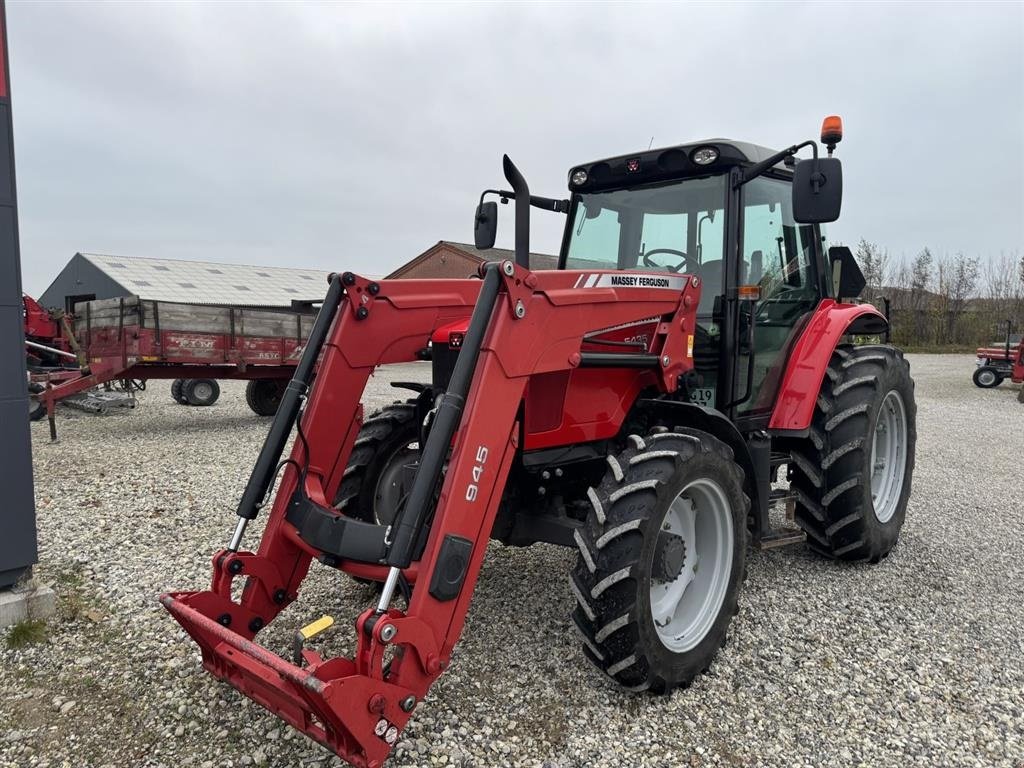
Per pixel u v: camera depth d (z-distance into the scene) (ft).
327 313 9.67
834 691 9.41
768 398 13.34
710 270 12.35
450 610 7.50
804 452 13.73
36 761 7.74
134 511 17.07
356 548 8.28
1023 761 8.04
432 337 10.07
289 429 9.19
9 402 10.86
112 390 44.93
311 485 9.49
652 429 10.14
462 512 7.62
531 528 10.30
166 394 47.03
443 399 7.75
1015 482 22.25
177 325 29.40
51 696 8.98
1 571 10.93
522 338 8.29
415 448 12.00
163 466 22.40
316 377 9.66
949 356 86.94
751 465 10.91
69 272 118.42
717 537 10.00
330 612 11.37
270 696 7.57
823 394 13.70
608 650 8.60
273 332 32.78
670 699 9.11
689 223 12.64
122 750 7.93
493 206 13.02
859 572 13.74
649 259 13.12
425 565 7.38
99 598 11.90
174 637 10.50
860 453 13.12
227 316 31.01
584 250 14.07
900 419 15.07
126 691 9.10
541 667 9.74
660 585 9.52
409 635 7.03
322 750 7.88
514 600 11.89
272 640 10.49
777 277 13.38
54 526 15.78
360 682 6.63
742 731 8.48
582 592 8.63
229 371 32.01
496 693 9.09
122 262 113.80
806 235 14.26
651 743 8.18
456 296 10.93
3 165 10.66
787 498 13.33
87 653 10.07
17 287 10.86
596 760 7.85
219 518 16.61
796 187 10.46
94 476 20.85
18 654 10.03
